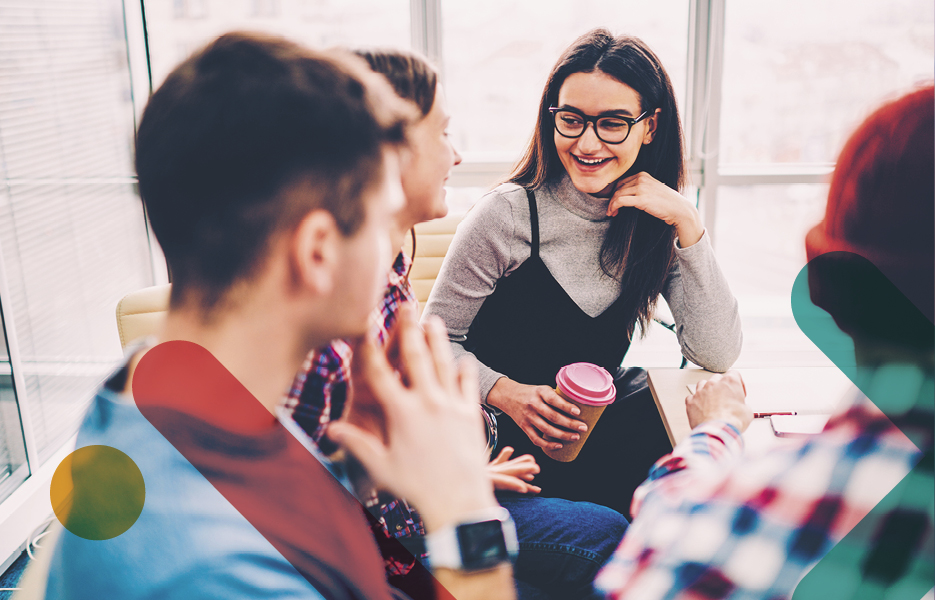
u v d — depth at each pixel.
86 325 2.49
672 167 1.38
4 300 1.98
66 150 2.40
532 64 2.79
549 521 0.99
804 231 0.54
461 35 2.77
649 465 1.28
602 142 1.23
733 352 1.30
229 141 0.31
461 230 1.34
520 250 1.33
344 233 0.33
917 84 0.47
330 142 0.32
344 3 2.71
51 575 0.32
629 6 2.71
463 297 1.32
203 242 0.33
